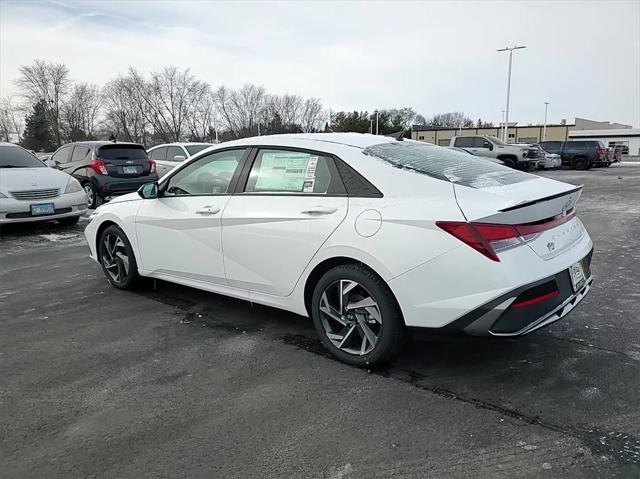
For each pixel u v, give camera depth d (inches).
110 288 197.3
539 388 113.4
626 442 92.7
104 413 106.1
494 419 101.3
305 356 133.1
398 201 115.1
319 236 124.3
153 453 92.4
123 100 2824.8
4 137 2738.7
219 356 134.0
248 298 148.3
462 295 105.0
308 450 92.7
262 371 124.8
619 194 542.0
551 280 107.3
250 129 3038.9
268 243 136.4
